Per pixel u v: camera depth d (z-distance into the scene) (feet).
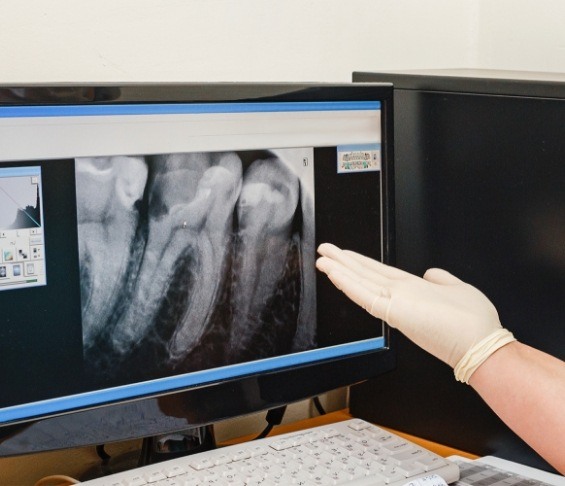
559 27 4.01
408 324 2.39
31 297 2.30
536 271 2.82
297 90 2.67
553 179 2.74
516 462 2.93
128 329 2.45
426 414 3.23
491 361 2.27
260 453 2.56
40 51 2.81
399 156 3.18
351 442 2.68
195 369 2.58
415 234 3.17
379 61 3.88
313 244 2.78
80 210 2.35
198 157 2.52
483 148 2.92
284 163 2.69
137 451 3.01
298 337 2.78
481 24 4.30
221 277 2.60
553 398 2.14
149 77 3.09
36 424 2.32
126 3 2.99
